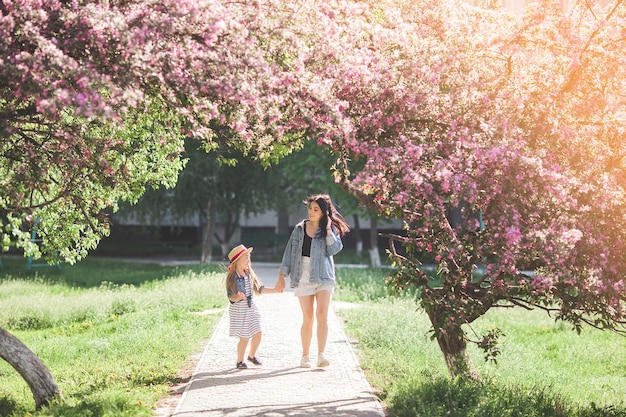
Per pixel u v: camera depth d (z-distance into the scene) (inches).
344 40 317.4
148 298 753.6
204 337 518.3
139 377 372.5
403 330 537.0
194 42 264.8
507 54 339.3
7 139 318.0
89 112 229.6
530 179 297.0
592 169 318.3
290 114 303.0
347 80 307.1
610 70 331.9
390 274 325.1
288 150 362.9
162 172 461.4
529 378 456.1
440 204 301.3
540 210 306.0
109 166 352.2
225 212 1489.9
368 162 304.3
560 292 326.6
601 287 299.9
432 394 309.9
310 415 288.8
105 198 410.9
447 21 345.1
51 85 238.1
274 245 1786.4
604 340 634.8
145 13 256.5
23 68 233.5
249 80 275.1
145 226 1850.4
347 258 1667.1
